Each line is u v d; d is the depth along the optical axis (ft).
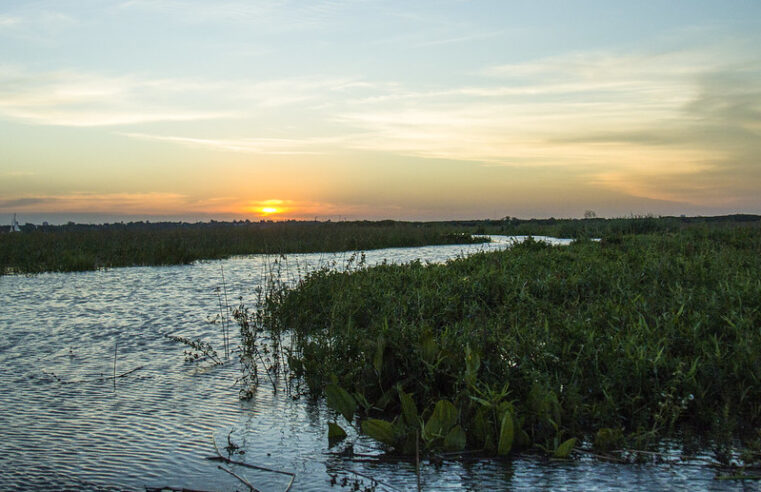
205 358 21.70
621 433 13.19
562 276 29.63
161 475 12.23
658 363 15.21
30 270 53.42
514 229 150.51
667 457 12.67
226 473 12.34
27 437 14.16
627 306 21.56
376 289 28.81
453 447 13.14
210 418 15.55
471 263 37.45
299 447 13.67
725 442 12.92
